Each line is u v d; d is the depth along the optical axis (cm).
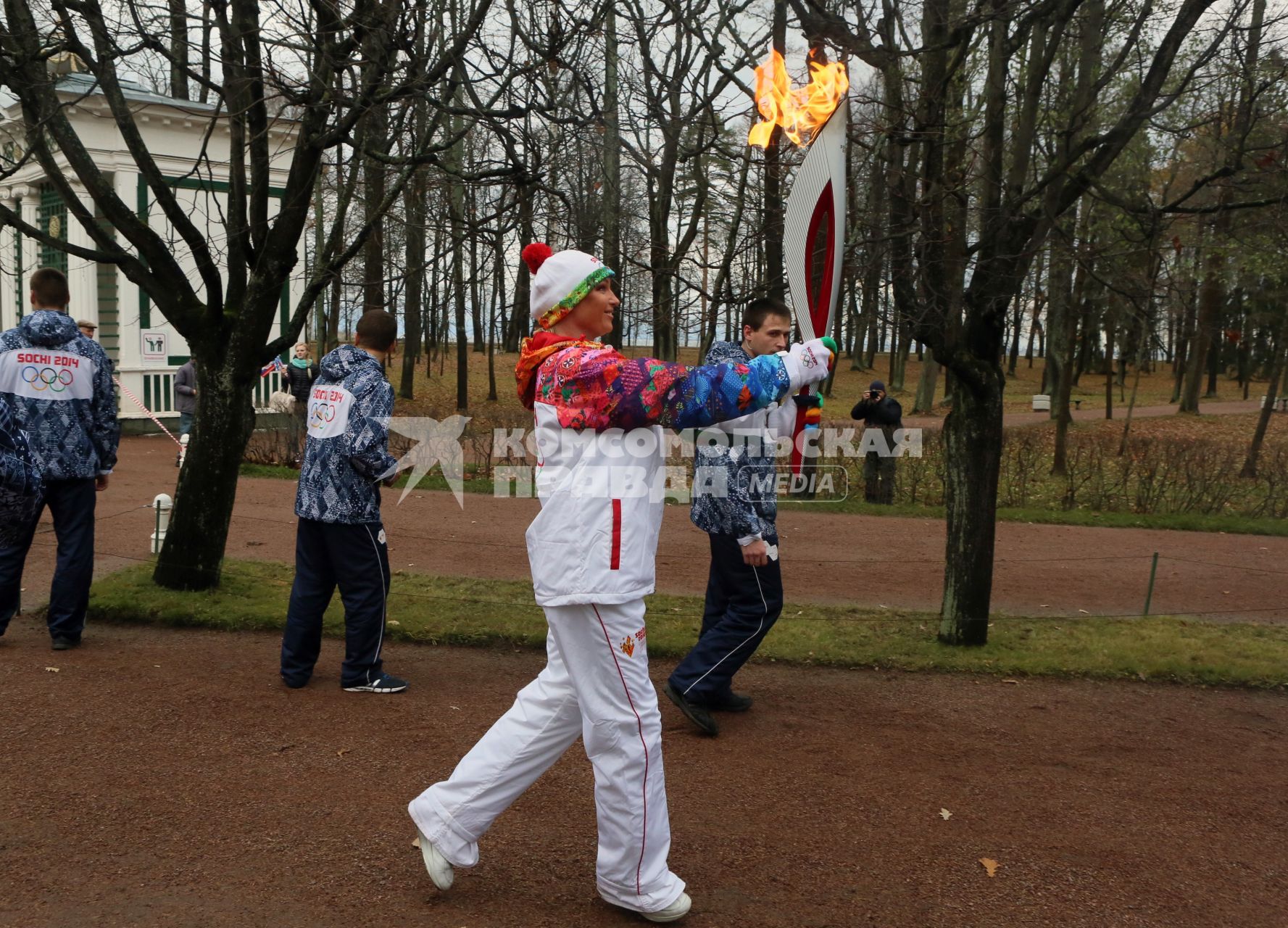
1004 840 338
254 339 616
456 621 596
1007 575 836
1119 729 461
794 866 315
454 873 301
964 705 488
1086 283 1441
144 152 589
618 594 266
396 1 554
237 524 917
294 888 290
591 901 290
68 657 508
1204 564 898
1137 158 1027
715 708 470
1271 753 435
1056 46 538
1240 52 561
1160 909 295
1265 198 641
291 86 593
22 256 1788
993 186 563
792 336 480
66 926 266
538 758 284
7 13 570
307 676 479
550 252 294
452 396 2698
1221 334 2842
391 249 1625
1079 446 1477
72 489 515
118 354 1672
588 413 265
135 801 346
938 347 555
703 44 827
